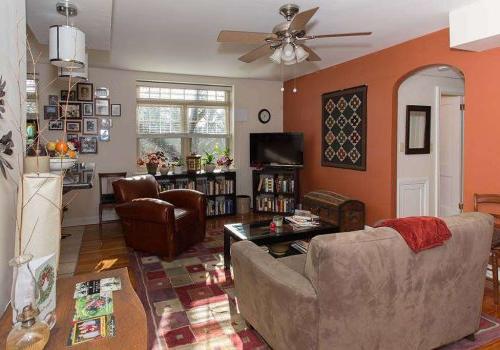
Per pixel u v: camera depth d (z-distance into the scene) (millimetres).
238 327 2436
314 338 1702
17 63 1664
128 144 5641
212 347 2207
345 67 4980
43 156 1813
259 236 3166
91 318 1288
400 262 1755
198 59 4824
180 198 4355
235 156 6383
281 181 5980
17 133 1646
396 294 1784
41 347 1081
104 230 5043
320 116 5598
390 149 4293
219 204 5957
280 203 5961
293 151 5801
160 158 5617
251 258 2145
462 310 2084
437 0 2850
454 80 4742
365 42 4012
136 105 5660
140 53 4504
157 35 3758
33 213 1360
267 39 2828
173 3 2902
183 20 3299
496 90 3109
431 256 1856
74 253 4047
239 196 6293
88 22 2805
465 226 1969
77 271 3514
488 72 3166
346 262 1624
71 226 5270
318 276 1648
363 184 4746
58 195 1411
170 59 4824
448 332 2053
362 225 4648
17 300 1130
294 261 2432
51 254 1309
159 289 3049
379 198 4492
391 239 1729
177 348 2199
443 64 3576
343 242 1635
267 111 6578
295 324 1757
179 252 3881
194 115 6145
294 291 1729
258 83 6480
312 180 5891
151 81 5758
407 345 1896
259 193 6219
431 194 4684
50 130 5109
